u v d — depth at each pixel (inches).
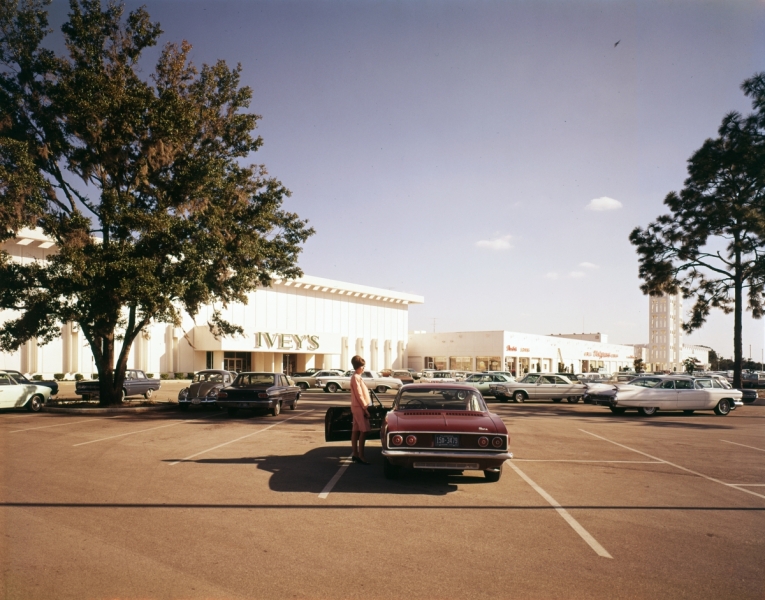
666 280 1505.9
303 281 2290.8
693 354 4291.3
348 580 185.0
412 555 209.9
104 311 744.3
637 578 189.8
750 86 1331.2
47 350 1571.1
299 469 376.2
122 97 756.0
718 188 1453.0
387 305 2800.2
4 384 767.7
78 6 826.2
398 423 321.1
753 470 397.7
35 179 699.4
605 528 247.9
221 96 909.2
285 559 204.4
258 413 821.2
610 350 3447.3
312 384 1547.7
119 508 273.1
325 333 2289.6
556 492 317.4
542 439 558.3
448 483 336.8
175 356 1911.9
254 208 889.5
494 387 1162.6
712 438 585.6
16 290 758.5
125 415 786.2
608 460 433.7
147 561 201.2
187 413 823.7
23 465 385.1
